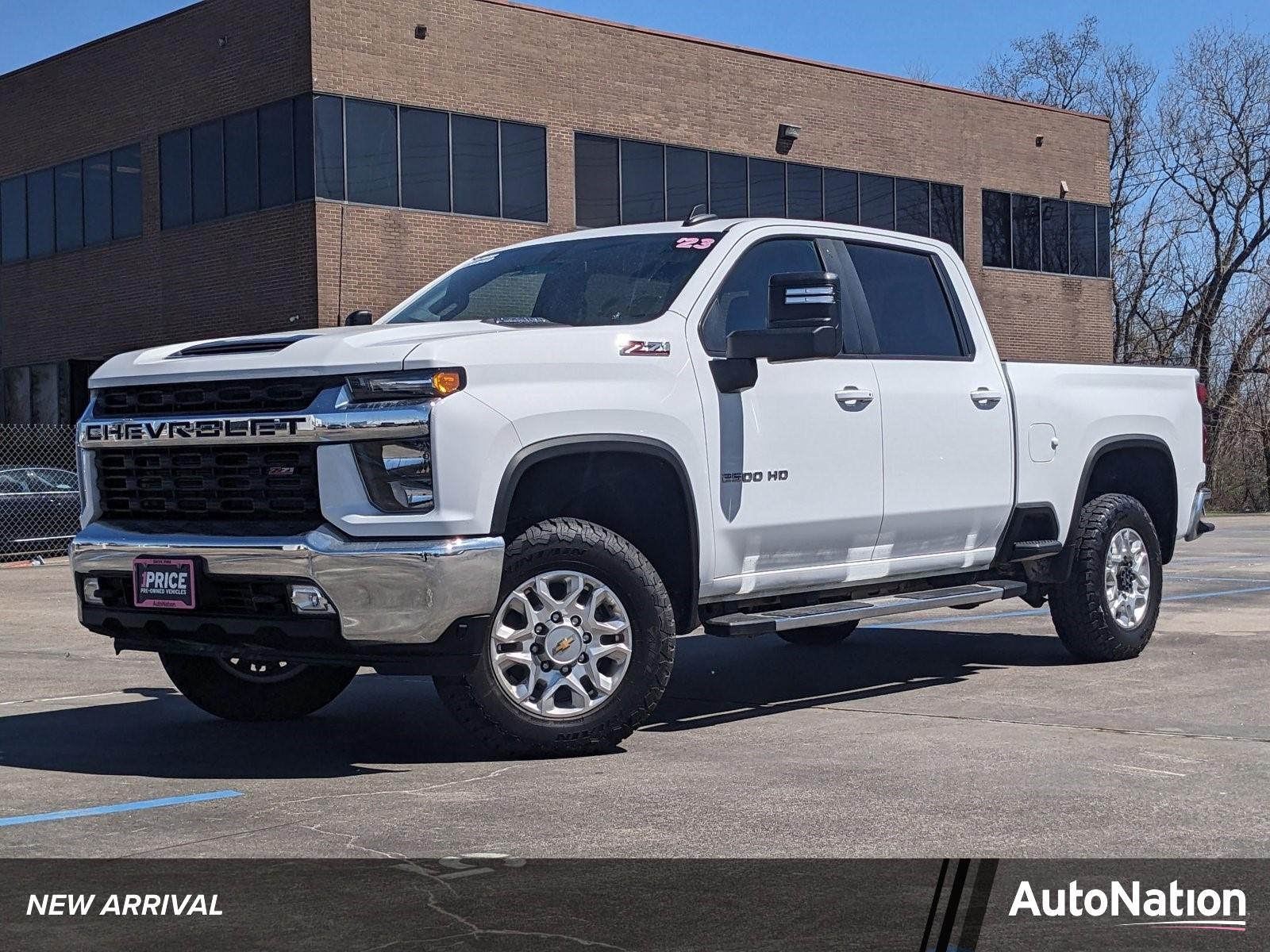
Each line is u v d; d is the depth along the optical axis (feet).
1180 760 19.04
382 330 19.98
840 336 21.20
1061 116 118.93
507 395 18.83
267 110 79.87
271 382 19.01
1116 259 157.07
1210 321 147.74
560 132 87.51
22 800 17.63
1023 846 14.88
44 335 97.66
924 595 24.34
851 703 24.13
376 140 79.41
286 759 20.12
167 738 21.89
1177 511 29.78
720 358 21.44
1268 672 26.84
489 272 24.09
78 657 32.01
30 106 97.40
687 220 23.77
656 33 92.32
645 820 16.07
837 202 103.40
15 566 64.95
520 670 19.54
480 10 83.51
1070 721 22.02
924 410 24.21
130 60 89.04
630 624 19.83
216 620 19.04
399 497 18.29
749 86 97.76
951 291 25.68
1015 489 25.98
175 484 19.79
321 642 18.58
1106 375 28.14
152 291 88.69
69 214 95.09
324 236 77.51
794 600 23.24
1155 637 31.96
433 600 18.06
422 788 18.02
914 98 108.17
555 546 19.30
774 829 15.62
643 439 20.13
